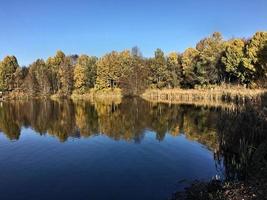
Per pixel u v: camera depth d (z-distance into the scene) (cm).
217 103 5725
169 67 9194
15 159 2147
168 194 1459
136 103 6569
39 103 7619
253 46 6356
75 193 1523
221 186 1415
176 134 2895
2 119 4338
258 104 2770
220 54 7625
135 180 1667
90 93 10194
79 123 3738
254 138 2025
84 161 2056
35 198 1484
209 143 2489
